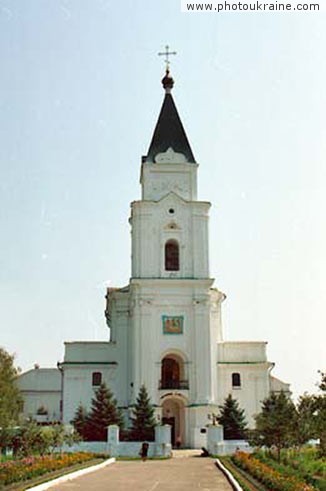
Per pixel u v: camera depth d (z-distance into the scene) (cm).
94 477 3244
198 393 6097
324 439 2589
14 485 2617
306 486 2333
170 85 7131
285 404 3994
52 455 3944
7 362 4044
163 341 6234
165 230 6506
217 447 5119
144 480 3069
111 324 6944
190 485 2838
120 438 5606
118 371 6525
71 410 6406
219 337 6656
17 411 4000
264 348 6612
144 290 6303
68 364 6494
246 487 2597
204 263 6450
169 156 6712
